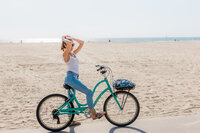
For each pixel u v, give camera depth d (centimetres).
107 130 418
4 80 920
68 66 407
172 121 455
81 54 1855
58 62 1391
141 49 2489
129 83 433
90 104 415
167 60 1538
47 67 1220
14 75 1017
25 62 1382
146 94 738
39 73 1069
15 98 694
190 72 1133
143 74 1075
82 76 1012
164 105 625
